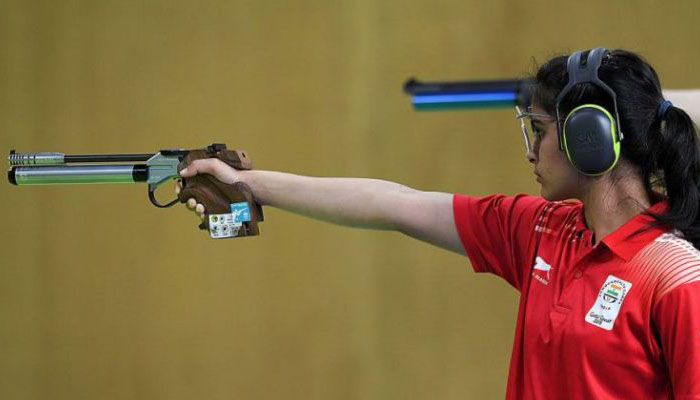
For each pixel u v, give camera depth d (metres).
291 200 7.87
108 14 17.89
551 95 6.63
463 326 17.19
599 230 6.66
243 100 17.53
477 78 17.25
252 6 17.53
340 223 7.89
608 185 6.58
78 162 7.93
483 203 7.61
